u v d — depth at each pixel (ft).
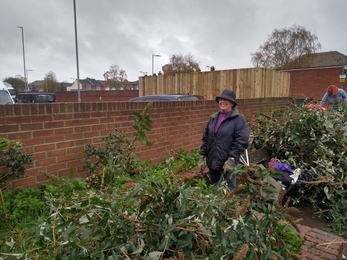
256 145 16.34
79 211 5.39
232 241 5.16
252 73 28.04
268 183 6.24
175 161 15.90
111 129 13.04
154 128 15.66
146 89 35.96
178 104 17.28
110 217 5.10
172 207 5.39
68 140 11.40
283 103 30.99
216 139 11.39
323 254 7.55
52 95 59.00
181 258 4.55
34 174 10.40
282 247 6.11
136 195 5.26
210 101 20.30
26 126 10.07
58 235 5.21
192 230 5.11
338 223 11.74
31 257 5.71
